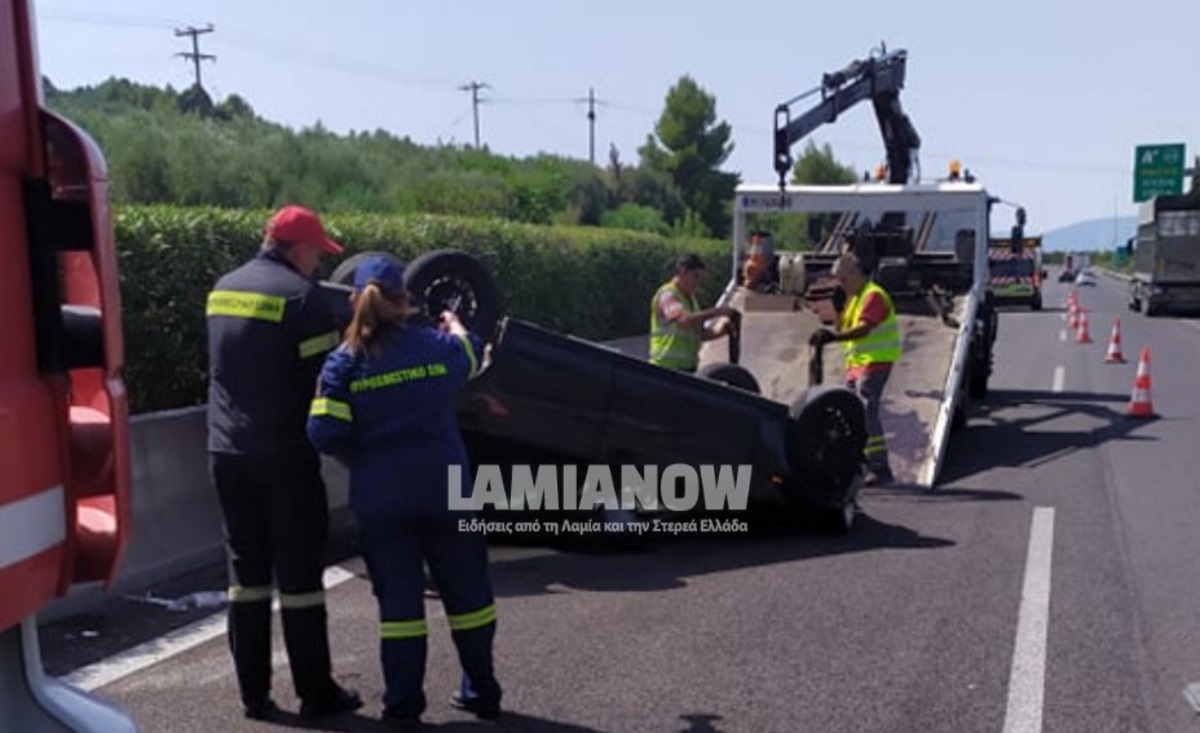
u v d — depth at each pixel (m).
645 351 18.94
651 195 52.62
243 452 4.84
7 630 2.08
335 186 33.34
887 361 9.98
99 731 2.25
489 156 47.34
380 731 4.88
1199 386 17.44
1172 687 5.43
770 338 12.46
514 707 5.18
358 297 4.85
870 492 9.77
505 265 14.59
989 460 11.30
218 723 4.95
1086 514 8.93
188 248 8.28
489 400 7.21
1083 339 26.41
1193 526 8.54
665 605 6.68
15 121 1.98
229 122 40.22
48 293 2.05
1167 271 37.56
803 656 5.82
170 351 8.15
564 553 7.91
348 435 4.78
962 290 13.55
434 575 5.02
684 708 5.18
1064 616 6.45
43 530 2.03
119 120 31.95
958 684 5.46
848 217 14.40
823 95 14.13
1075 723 5.03
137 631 6.15
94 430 2.15
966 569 7.40
